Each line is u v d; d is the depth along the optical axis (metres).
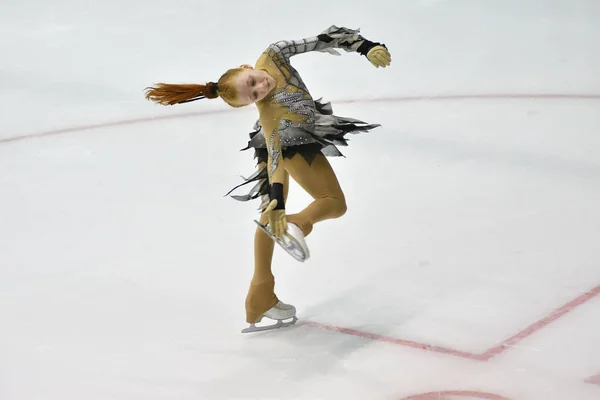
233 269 22.23
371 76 39.56
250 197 18.45
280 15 49.88
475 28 45.66
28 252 23.92
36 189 28.97
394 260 22.08
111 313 20.12
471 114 33.84
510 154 29.28
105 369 17.59
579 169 27.47
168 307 20.34
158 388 16.75
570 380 15.98
